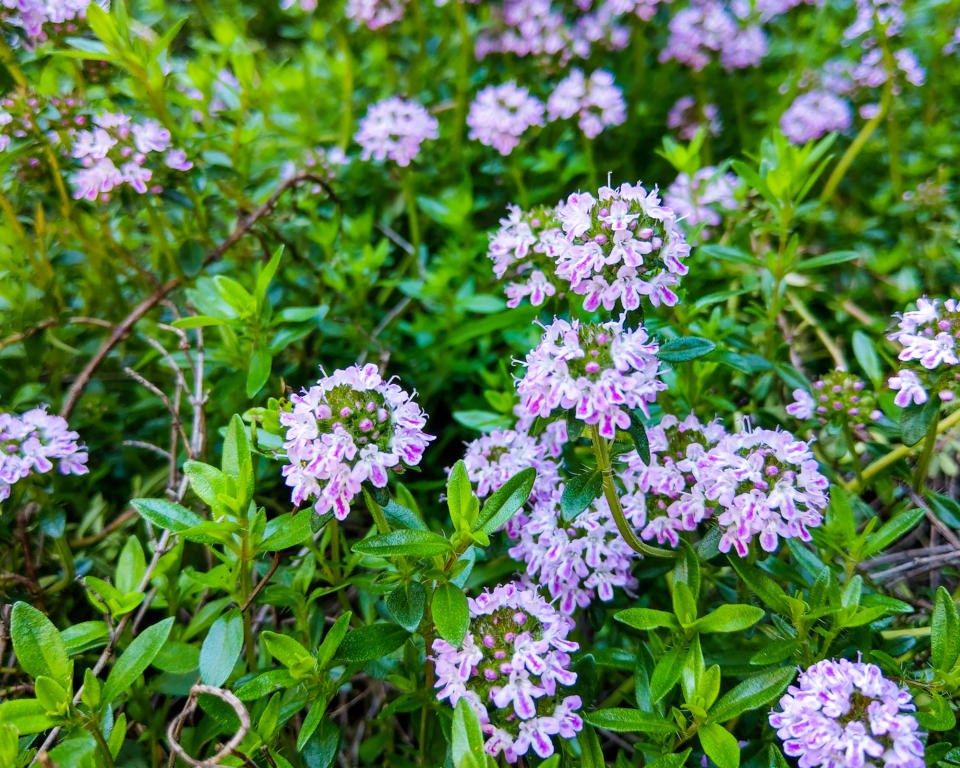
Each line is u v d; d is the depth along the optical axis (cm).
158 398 15
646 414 9
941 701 9
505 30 23
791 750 8
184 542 13
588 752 9
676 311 13
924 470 12
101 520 14
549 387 9
